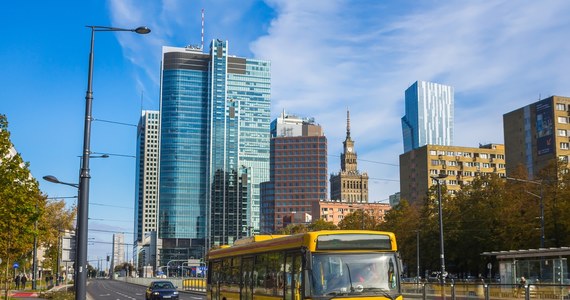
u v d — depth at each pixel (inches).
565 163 3147.1
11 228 1438.2
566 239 2810.0
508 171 5944.9
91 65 871.7
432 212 3841.0
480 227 3324.3
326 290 612.7
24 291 2620.6
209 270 1089.4
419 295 1481.3
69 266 4089.6
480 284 1226.6
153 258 7711.6
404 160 7583.7
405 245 3978.8
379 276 627.8
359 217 4835.1
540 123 5565.9
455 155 7209.6
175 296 1696.6
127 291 3248.0
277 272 731.4
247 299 848.3
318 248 625.6
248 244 869.8
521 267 1780.3
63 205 3297.2
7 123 1306.6
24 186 1354.6
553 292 1079.6
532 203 2994.6
